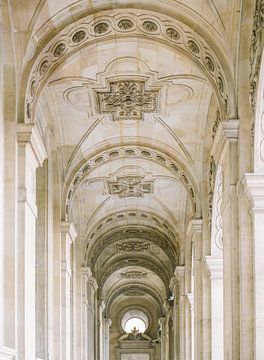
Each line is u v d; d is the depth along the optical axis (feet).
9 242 70.54
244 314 67.82
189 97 97.81
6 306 69.56
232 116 71.72
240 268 68.95
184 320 141.38
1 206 70.23
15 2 72.38
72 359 125.49
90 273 149.48
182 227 143.74
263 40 62.59
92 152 111.55
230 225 71.67
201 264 106.93
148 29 80.43
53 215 106.83
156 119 105.19
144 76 92.07
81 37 80.43
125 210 147.74
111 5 76.23
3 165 71.56
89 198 139.13
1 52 72.13
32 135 73.31
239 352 68.90
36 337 93.61
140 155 115.85
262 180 66.85
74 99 98.17
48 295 95.55
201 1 73.10
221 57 73.20
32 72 75.31
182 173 112.16
